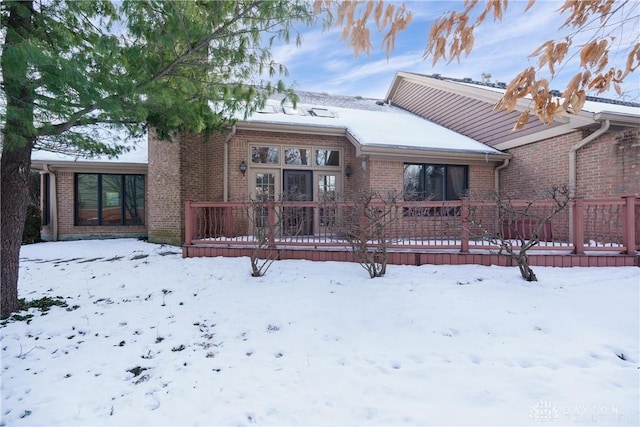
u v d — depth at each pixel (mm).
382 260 5855
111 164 11406
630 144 7156
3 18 3439
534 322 3889
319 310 4367
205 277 5914
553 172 8508
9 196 4449
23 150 4445
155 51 3896
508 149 9805
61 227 11336
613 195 7359
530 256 5980
